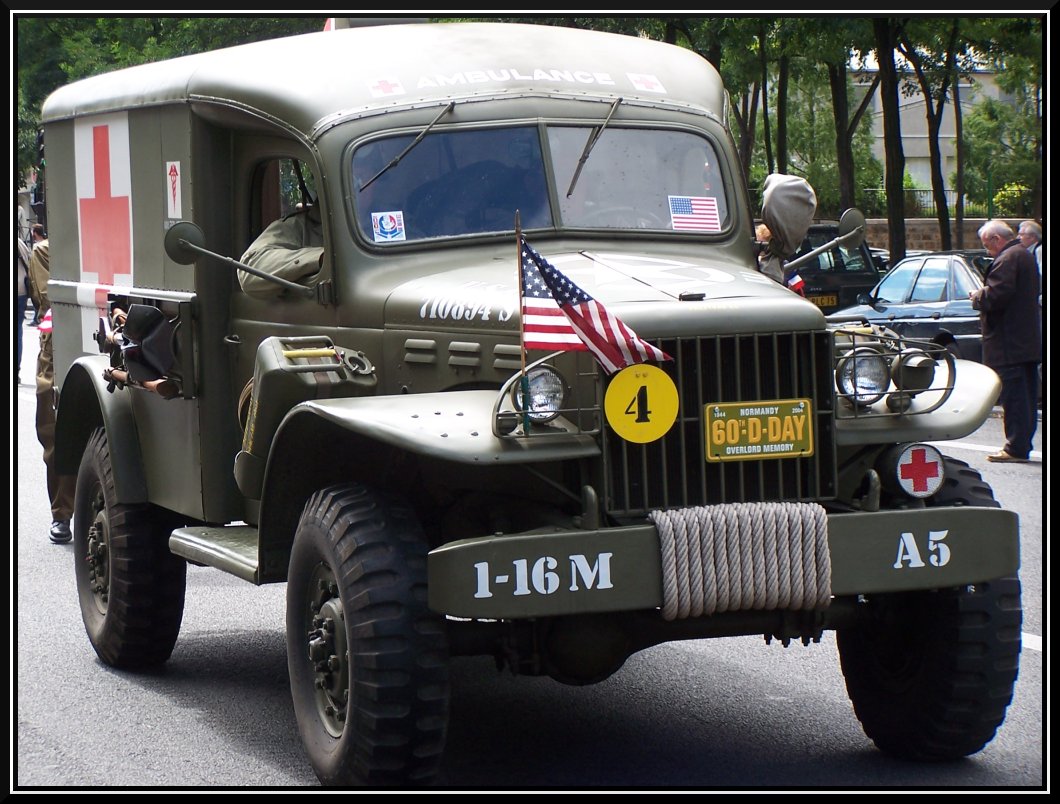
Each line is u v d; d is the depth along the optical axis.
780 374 5.91
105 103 8.88
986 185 62.28
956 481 6.39
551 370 5.66
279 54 7.72
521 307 5.64
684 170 7.63
